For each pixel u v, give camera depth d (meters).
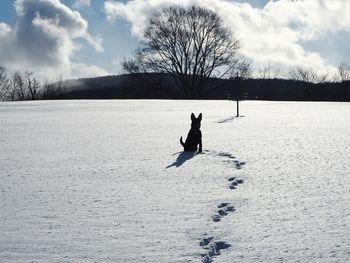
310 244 5.38
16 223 6.45
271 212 6.64
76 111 34.16
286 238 5.59
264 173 9.32
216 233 5.83
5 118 28.16
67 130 19.83
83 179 9.33
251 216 6.49
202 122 22.39
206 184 8.55
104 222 6.40
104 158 11.87
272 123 21.27
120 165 10.77
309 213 6.55
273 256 5.07
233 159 11.08
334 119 23.36
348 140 14.27
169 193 7.95
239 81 33.09
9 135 18.34
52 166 10.95
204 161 10.98
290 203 7.08
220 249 5.35
